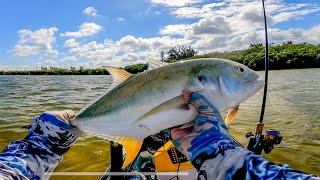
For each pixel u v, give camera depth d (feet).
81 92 19.77
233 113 2.21
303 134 7.16
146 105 2.10
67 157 5.98
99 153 6.21
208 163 1.27
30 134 1.77
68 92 19.83
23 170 1.51
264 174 1.07
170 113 2.00
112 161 3.29
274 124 8.32
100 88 22.88
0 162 1.47
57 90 21.66
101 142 6.91
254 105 11.76
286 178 1.02
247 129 7.69
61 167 5.50
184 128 1.64
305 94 14.80
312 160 5.40
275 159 5.48
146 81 2.16
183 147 1.45
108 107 2.22
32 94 18.53
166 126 2.04
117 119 2.19
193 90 2.02
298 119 8.90
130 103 2.15
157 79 2.11
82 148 6.49
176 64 2.15
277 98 13.64
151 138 3.66
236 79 2.10
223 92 2.09
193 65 2.11
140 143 2.19
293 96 14.21
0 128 8.43
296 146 6.17
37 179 1.59
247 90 2.12
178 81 2.05
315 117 9.14
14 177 1.41
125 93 2.19
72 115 2.03
